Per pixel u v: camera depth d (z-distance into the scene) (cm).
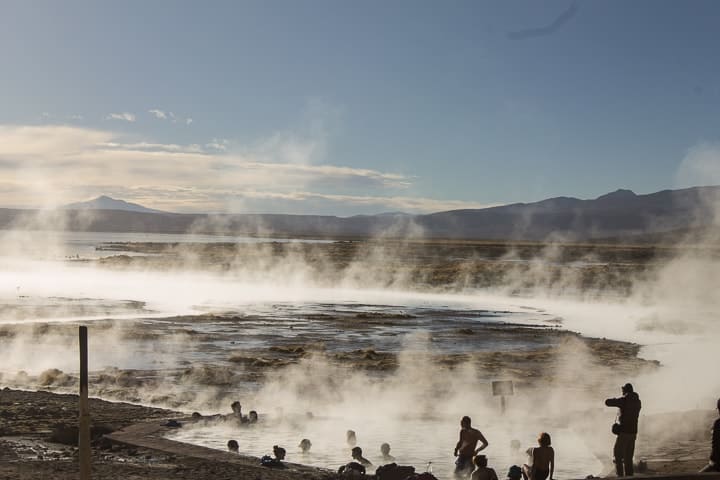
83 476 1146
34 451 1770
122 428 2045
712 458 1443
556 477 1581
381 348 4250
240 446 1889
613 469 1633
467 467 1568
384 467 1559
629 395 1497
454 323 5575
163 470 1591
